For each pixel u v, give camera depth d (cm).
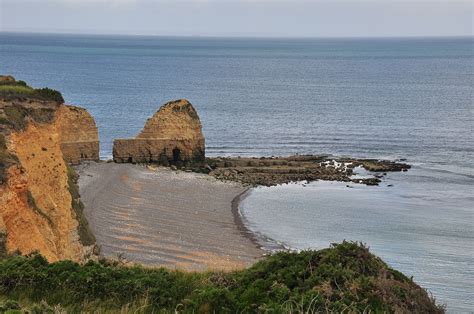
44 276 2014
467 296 4372
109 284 1980
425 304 1806
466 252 5397
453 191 7869
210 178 8269
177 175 8256
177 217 6309
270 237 5838
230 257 5144
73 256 3744
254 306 1792
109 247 5031
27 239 3256
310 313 1677
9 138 3603
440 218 6562
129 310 1842
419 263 5088
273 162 9212
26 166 3675
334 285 1805
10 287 1989
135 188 7294
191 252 5209
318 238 5816
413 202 7275
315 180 8388
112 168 8056
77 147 8312
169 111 8969
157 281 1995
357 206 7050
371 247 5509
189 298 1886
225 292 1831
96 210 6044
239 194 7550
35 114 4138
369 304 1716
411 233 5984
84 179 7188
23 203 3372
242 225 6225
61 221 3797
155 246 5266
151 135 8906
